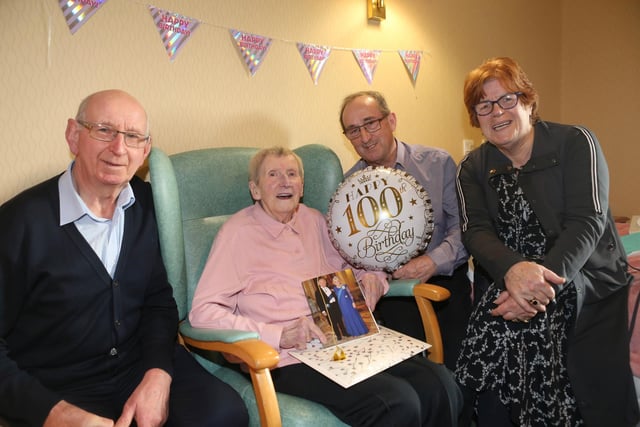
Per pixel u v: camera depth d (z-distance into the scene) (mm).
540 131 1563
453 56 2967
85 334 1225
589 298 1479
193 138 1896
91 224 1271
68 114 1602
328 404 1265
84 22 1602
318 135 2316
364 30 2459
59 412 1037
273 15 2090
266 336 1357
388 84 2609
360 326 1514
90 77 1633
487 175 1640
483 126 1562
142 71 1742
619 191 3596
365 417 1220
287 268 1588
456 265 1823
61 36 1564
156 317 1376
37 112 1543
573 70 3764
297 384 1329
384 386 1264
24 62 1506
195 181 1636
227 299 1481
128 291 1302
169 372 1261
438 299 1539
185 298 1476
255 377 1146
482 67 1555
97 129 1202
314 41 2252
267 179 1614
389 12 2572
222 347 1240
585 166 1460
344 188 1688
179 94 1842
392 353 1398
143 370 1277
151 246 1356
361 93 1939
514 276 1397
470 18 3051
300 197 1756
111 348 1274
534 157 1532
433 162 1975
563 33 3795
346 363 1340
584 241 1406
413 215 1634
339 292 1536
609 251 1529
